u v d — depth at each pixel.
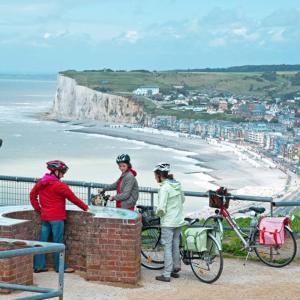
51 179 9.59
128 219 9.06
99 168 99.19
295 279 9.71
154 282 9.37
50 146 136.00
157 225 10.17
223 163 124.06
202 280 9.50
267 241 10.29
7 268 8.34
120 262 9.12
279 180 108.69
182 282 9.44
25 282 8.70
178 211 9.59
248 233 11.32
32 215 10.03
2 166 95.81
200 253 9.55
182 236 10.52
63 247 6.65
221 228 10.07
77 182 13.22
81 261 9.77
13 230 9.02
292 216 14.43
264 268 10.44
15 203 14.68
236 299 8.46
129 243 9.07
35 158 109.69
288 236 10.67
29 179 14.32
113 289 8.84
